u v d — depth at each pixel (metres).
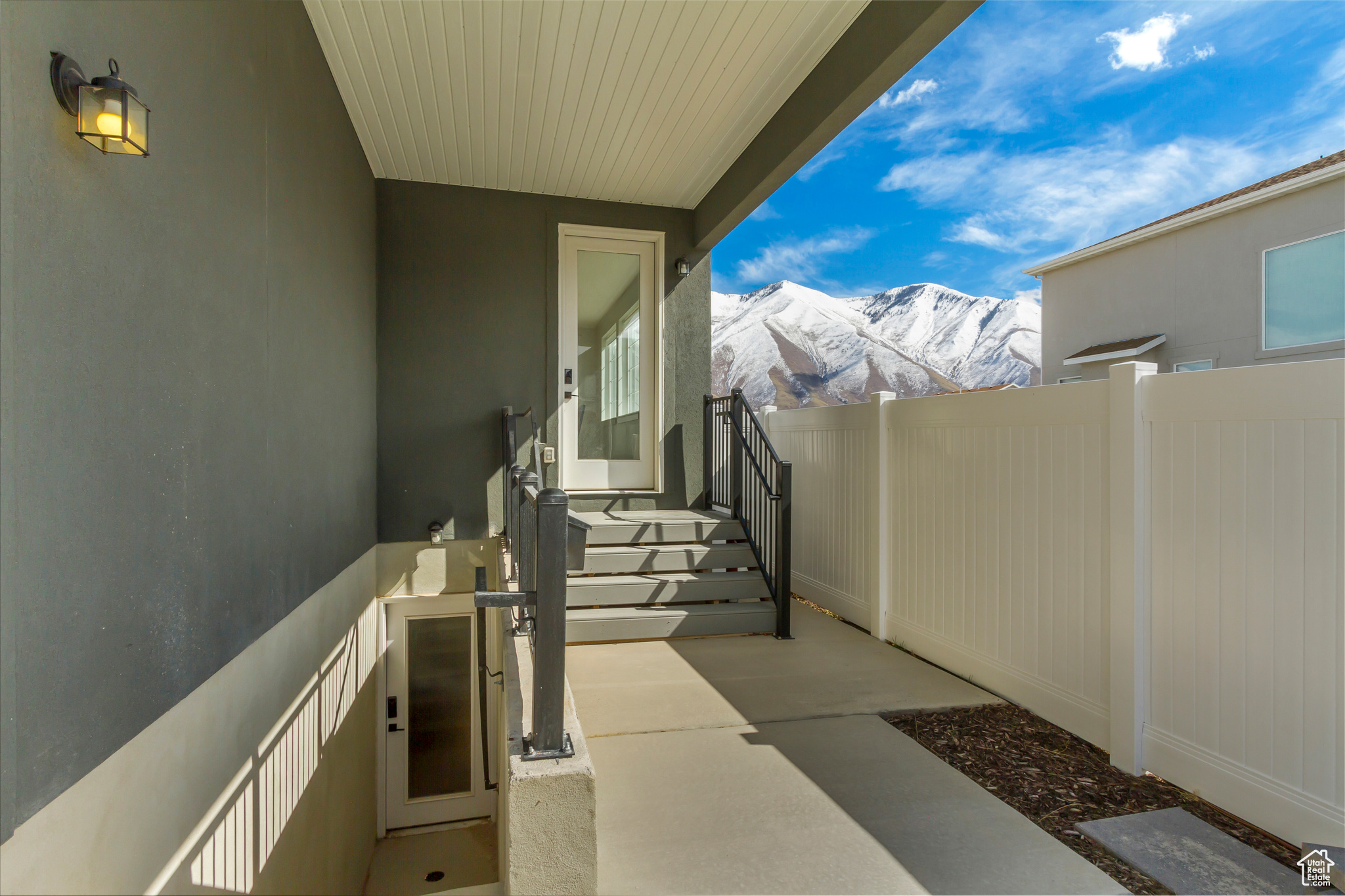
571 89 3.71
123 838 1.33
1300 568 1.95
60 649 1.13
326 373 3.24
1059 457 2.80
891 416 4.04
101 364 1.27
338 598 3.51
